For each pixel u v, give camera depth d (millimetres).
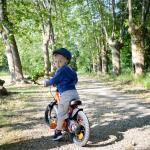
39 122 10156
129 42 42188
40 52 62562
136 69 25188
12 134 8648
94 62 63719
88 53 67812
